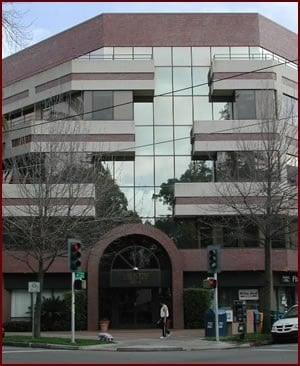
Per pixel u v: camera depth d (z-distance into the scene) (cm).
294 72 3984
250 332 2744
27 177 3028
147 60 3891
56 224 2797
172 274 3462
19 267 3597
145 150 3872
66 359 1702
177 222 3756
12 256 3341
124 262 3547
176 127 3922
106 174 3438
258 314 2791
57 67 3969
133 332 3189
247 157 3058
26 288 3647
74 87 3850
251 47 4038
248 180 3109
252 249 3650
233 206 2889
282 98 3753
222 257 3634
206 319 2644
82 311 3397
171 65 4003
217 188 3198
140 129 3909
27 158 3300
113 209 3269
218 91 3850
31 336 2783
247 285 3662
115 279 3494
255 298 3656
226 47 4038
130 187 3809
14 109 4228
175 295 3438
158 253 3569
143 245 3569
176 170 3850
